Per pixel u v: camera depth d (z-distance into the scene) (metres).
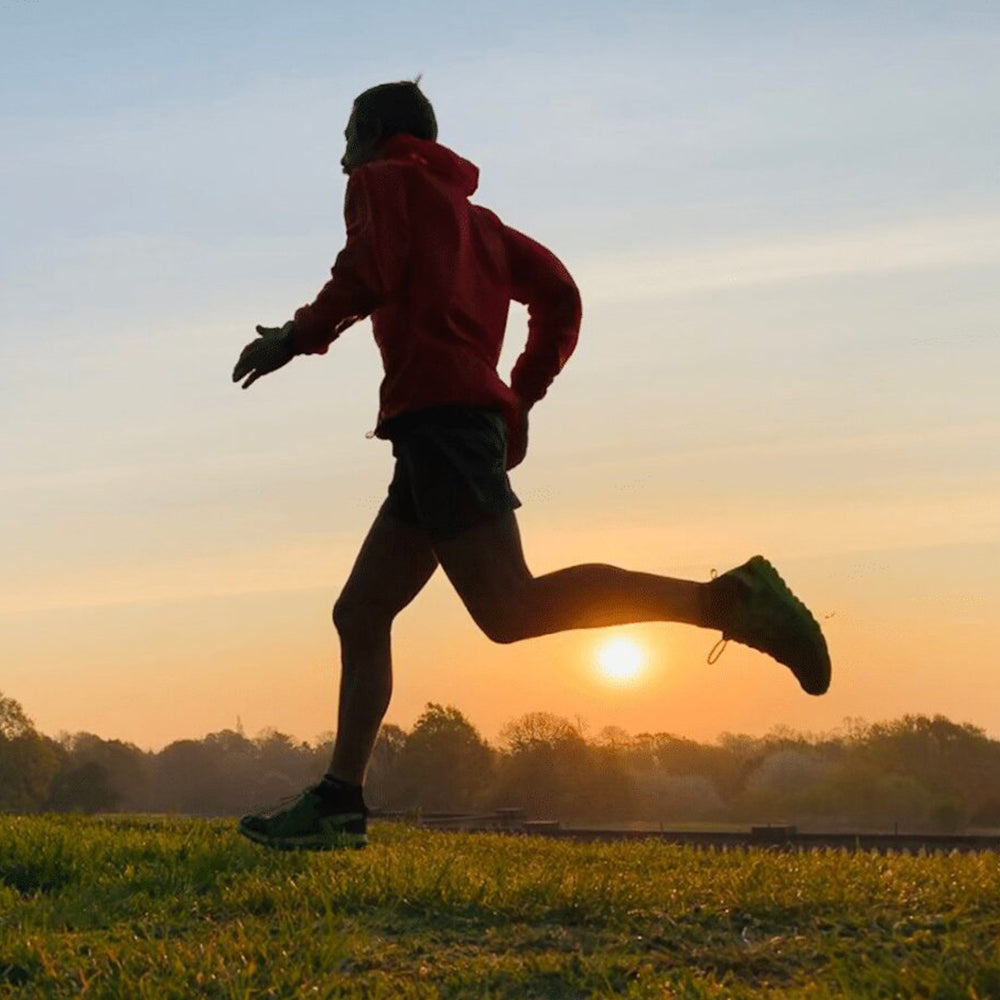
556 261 4.60
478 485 4.15
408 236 4.27
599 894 4.18
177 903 4.39
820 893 4.18
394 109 4.64
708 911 4.02
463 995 3.23
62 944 3.71
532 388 4.59
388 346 4.30
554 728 115.62
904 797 105.88
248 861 5.11
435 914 4.11
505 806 111.88
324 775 4.91
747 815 114.56
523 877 4.52
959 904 3.94
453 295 4.25
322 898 4.25
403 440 4.23
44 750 120.56
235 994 3.12
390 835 9.02
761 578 4.01
